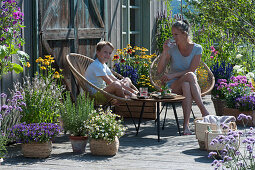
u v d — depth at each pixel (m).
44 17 5.80
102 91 5.32
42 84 5.05
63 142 5.14
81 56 6.27
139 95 5.55
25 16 5.38
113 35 8.07
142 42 9.61
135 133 5.75
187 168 3.93
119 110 7.06
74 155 4.48
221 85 6.78
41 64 5.70
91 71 5.77
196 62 6.06
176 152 4.60
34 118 4.89
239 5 6.84
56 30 6.09
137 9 9.47
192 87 5.65
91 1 7.08
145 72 7.85
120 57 8.20
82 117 4.61
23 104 4.46
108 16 7.84
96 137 4.36
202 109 5.60
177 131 5.89
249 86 6.51
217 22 7.25
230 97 6.51
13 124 4.57
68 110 4.65
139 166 4.01
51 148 4.41
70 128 4.59
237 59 8.95
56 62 6.13
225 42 9.40
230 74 7.89
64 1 6.32
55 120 5.03
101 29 7.39
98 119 4.49
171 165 4.04
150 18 9.57
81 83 5.72
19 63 5.18
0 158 4.13
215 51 9.33
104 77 5.73
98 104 5.66
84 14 6.91
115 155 4.48
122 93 5.57
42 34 5.76
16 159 4.29
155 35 9.98
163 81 6.00
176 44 6.20
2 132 4.27
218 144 4.34
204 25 9.08
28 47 5.46
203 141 4.63
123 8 8.74
